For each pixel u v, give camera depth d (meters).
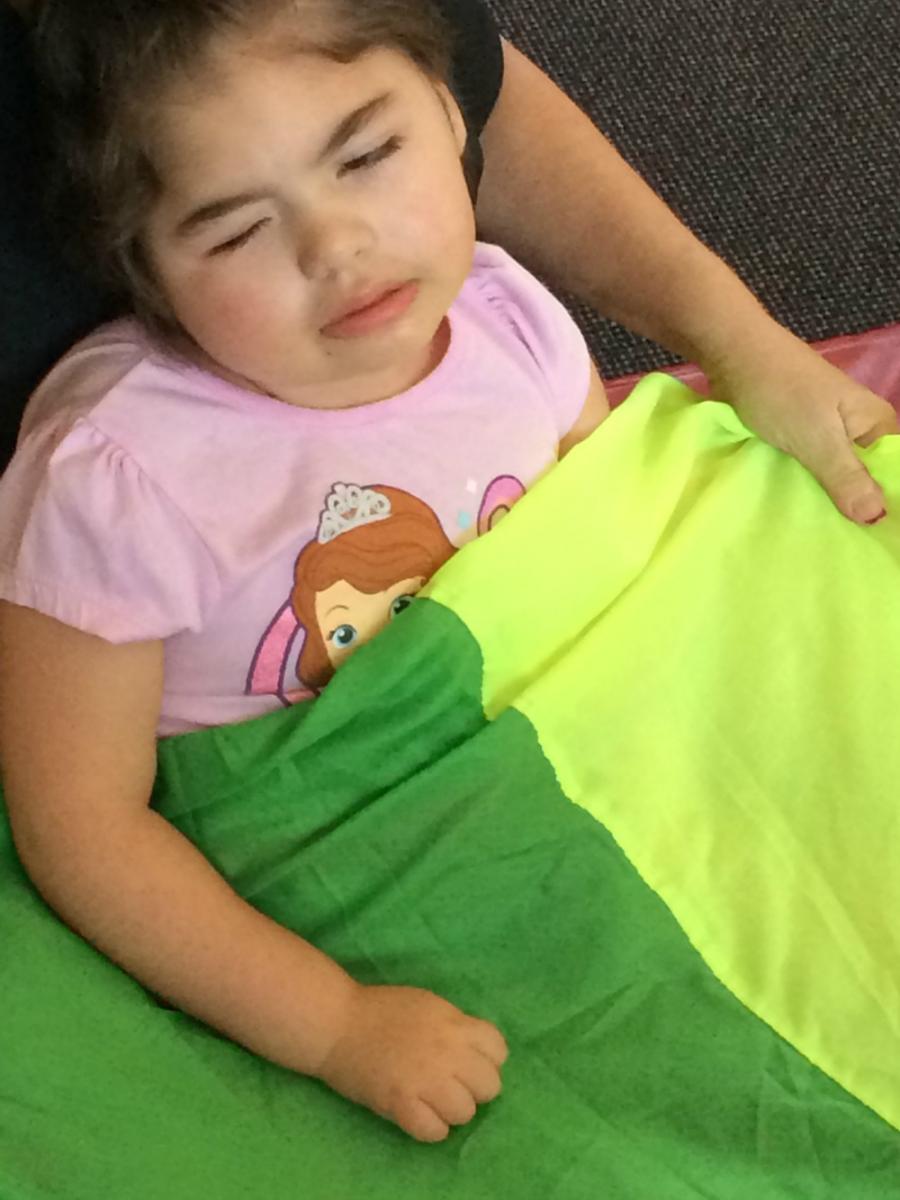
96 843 0.66
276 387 0.73
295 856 0.70
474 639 0.72
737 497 0.82
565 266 0.92
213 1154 0.61
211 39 0.62
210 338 0.69
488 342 0.83
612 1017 0.67
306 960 0.66
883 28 1.57
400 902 0.69
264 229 0.65
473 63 0.78
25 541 0.68
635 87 1.51
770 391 0.84
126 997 0.66
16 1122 0.60
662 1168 0.63
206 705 0.74
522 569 0.75
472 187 0.82
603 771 0.73
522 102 0.88
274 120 0.62
